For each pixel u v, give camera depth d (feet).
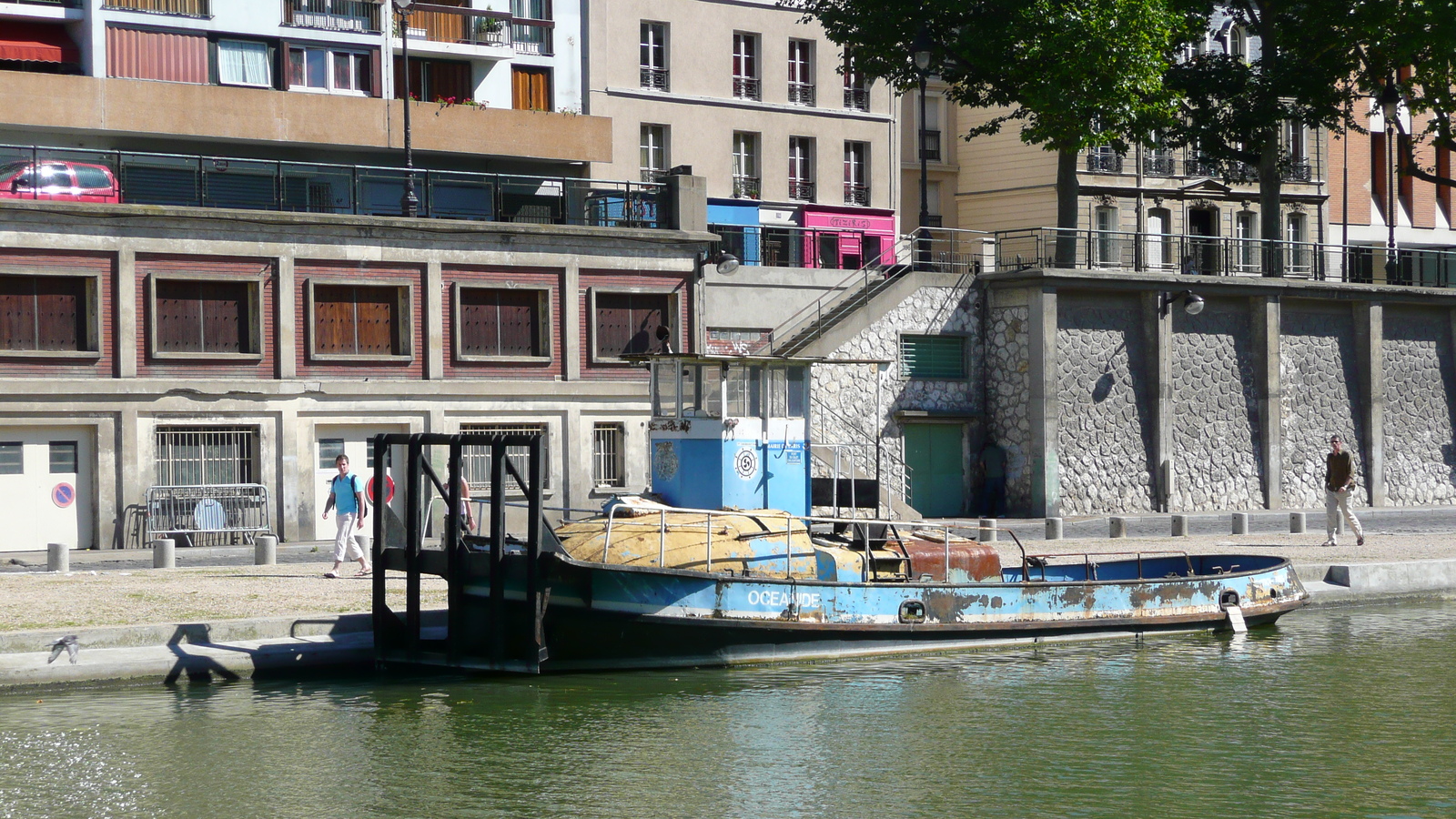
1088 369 137.49
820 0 143.23
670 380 73.82
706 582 62.49
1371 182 200.64
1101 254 139.85
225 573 82.53
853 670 63.93
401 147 136.46
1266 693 60.59
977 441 138.10
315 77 137.80
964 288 137.80
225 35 133.28
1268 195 154.20
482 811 44.29
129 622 63.26
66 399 103.24
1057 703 58.70
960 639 67.97
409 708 56.70
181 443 107.76
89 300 105.09
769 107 161.58
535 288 120.37
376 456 65.05
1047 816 44.14
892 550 69.87
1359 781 47.98
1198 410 143.84
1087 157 180.86
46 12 127.54
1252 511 146.41
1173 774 48.65
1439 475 161.17
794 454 74.54
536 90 149.48
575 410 120.98
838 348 129.59
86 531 105.09
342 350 113.91
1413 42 145.07
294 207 115.55
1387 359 157.58
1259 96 148.36
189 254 107.96
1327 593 84.84
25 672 57.47
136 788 46.29
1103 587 71.41
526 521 64.34
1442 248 205.46
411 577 63.36
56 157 108.17
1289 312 150.71
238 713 55.36
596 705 57.26
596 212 125.08
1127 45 127.34
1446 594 89.51
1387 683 62.59
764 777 47.93
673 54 155.94
